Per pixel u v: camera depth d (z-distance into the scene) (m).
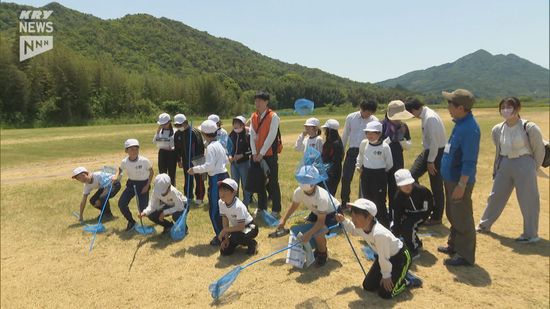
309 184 4.90
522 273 5.23
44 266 5.83
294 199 5.46
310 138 7.29
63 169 13.93
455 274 5.18
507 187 6.43
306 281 5.05
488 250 5.95
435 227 6.82
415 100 6.58
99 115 52.66
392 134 6.64
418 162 6.77
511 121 6.20
